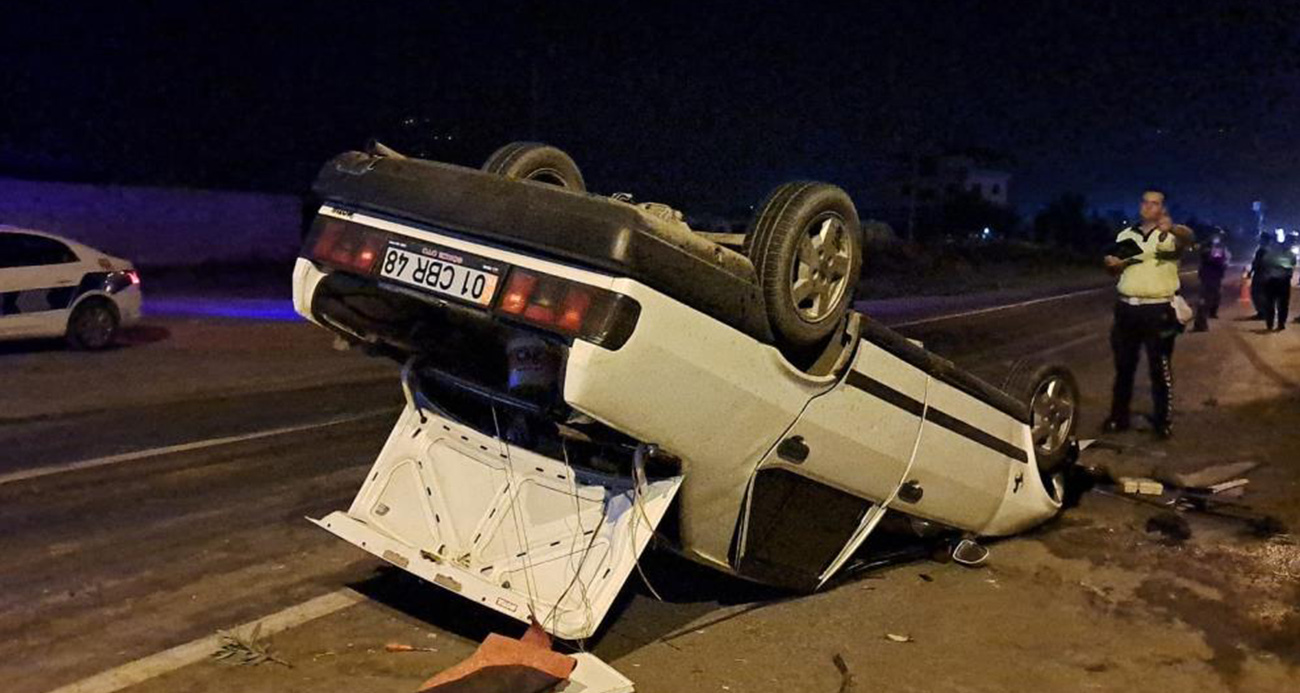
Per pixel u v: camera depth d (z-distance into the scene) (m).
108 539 6.50
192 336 15.41
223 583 5.89
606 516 5.02
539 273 4.46
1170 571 6.86
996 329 22.97
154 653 5.02
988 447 6.64
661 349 4.41
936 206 68.38
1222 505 8.37
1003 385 7.35
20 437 8.89
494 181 4.70
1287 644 5.75
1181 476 9.27
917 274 44.22
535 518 5.22
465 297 4.64
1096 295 36.66
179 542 6.50
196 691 4.68
